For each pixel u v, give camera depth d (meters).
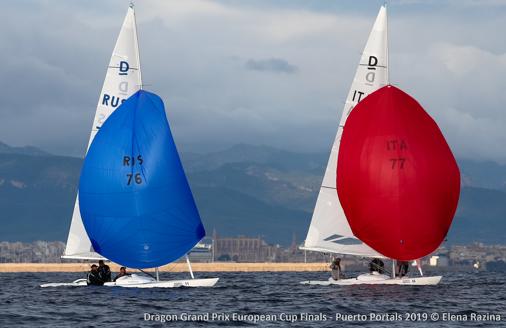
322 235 163.88
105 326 112.31
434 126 156.88
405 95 156.88
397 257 156.62
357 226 157.25
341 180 157.75
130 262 156.00
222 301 140.88
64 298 144.50
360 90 163.50
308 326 112.75
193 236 156.25
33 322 116.06
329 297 145.25
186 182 156.00
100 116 168.12
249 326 112.44
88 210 156.25
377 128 155.38
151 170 154.12
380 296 145.50
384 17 164.38
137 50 168.62
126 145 154.62
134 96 157.25
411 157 154.62
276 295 151.38
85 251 168.00
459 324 116.50
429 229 155.50
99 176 155.00
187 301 140.00
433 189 155.12
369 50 164.12
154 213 154.25
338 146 163.38
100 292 152.25
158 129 155.50
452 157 156.62
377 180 154.75
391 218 154.75
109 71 168.12
